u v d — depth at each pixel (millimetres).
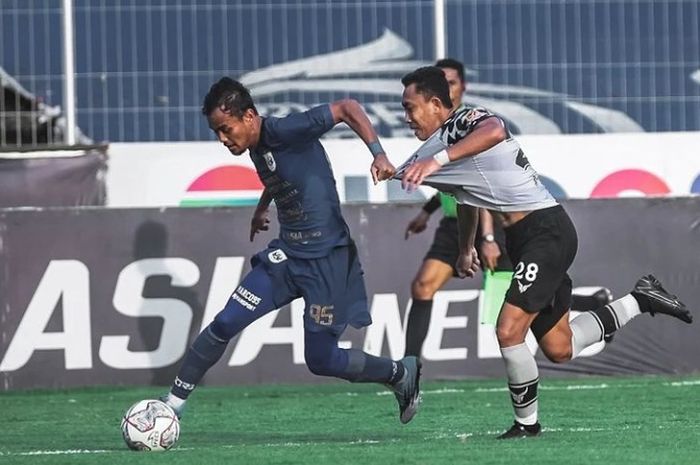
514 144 25391
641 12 50312
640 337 42000
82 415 34188
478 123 24609
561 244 25125
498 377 41594
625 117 50344
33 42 48188
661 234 42031
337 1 50344
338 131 50281
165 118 49062
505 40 50375
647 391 37469
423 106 25984
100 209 40500
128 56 48969
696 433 26656
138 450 25125
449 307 41438
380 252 41219
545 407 33688
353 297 26734
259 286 26312
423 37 50781
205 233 40844
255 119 25812
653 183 47375
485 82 50438
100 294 40469
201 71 49375
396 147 46375
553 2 50312
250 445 26188
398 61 50719
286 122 25625
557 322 26562
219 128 25656
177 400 26312
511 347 25266
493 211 25484
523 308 25078
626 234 41906
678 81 50219
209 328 26266
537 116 50438
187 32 49344
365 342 41125
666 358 42094
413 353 37406
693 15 50219
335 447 24875
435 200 38688
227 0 49562
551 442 24844
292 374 41188
